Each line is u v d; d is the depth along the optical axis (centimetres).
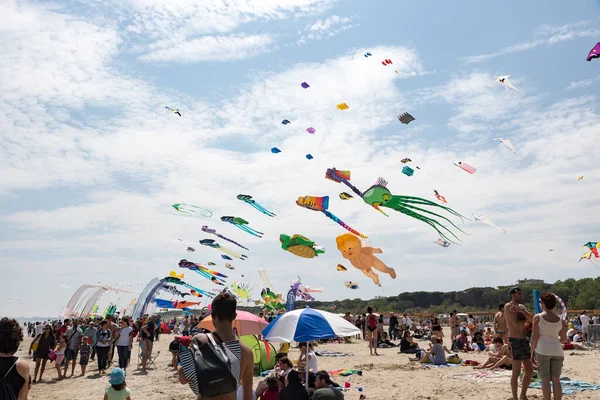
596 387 1026
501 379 1174
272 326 819
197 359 326
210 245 2408
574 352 1870
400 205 1368
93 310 3556
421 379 1257
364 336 2725
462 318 6031
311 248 1906
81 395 1273
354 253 1574
